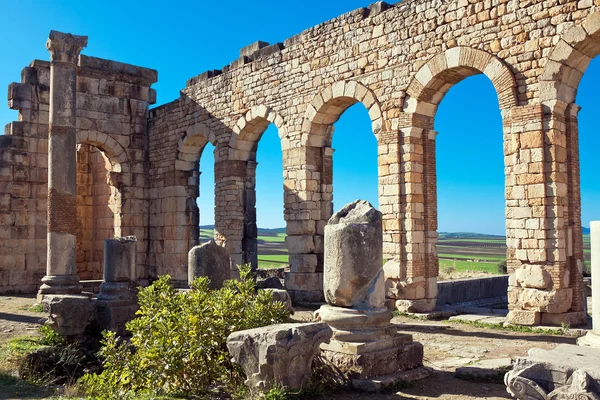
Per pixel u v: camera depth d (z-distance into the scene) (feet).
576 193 47.44
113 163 91.76
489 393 28.04
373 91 59.93
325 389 28.43
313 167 68.03
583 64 46.50
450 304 67.82
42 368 36.65
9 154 78.64
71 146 59.06
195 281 34.91
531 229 46.62
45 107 82.12
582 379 20.11
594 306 26.89
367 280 31.22
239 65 77.36
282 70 70.95
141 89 93.71
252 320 30.27
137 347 31.63
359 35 61.72
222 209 79.41
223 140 79.66
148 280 92.22
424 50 55.21
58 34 58.65
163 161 90.53
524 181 47.21
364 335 30.14
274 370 26.37
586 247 281.74
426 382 30.14
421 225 56.65
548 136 46.11
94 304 46.42
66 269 57.98
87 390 28.96
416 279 55.47
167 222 88.69
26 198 79.92
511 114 48.14
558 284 45.21
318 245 67.77
